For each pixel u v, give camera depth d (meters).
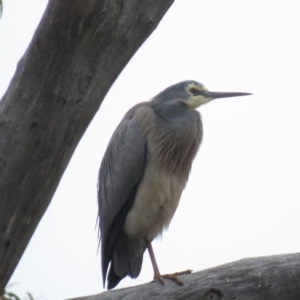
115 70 7.70
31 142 7.30
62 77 7.39
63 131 7.45
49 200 7.54
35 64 7.38
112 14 7.46
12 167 7.25
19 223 7.32
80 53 7.43
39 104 7.35
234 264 8.26
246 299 8.09
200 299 8.15
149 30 7.82
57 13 7.34
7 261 7.36
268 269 8.16
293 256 8.27
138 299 8.23
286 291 8.14
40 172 7.36
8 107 7.37
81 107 7.51
